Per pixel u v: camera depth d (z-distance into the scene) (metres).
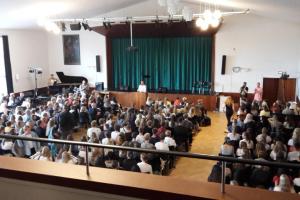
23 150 6.14
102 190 1.87
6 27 11.59
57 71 14.51
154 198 1.78
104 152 5.26
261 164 1.71
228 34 12.33
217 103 11.95
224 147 5.48
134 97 12.54
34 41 13.48
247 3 8.42
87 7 10.45
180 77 13.73
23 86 12.93
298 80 11.64
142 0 12.26
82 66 14.20
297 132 5.89
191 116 9.00
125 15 12.80
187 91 13.37
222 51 12.52
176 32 12.69
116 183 1.85
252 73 12.28
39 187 2.02
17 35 12.48
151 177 1.93
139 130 6.90
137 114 8.58
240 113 8.13
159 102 10.10
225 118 10.90
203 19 9.20
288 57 11.80
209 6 11.30
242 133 6.59
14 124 7.07
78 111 9.67
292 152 5.27
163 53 13.74
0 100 11.16
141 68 14.05
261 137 6.07
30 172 2.01
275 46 11.87
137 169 4.79
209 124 9.98
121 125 7.41
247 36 12.11
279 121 7.25
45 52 14.25
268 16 11.34
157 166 5.68
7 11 8.55
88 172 1.99
